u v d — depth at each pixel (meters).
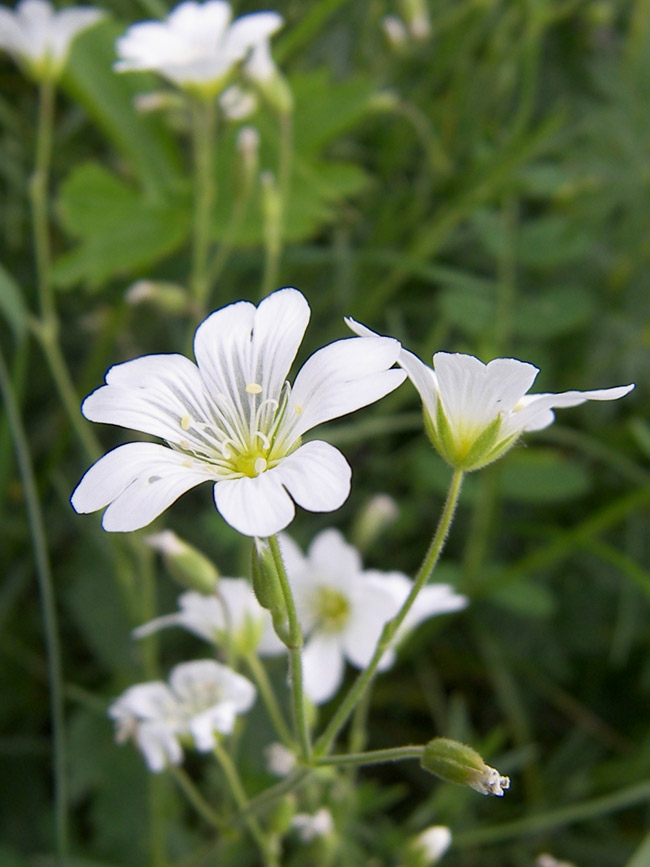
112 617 0.19
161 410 0.12
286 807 0.14
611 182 0.21
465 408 0.12
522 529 0.19
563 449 0.21
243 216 0.19
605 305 0.21
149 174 0.20
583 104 0.23
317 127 0.20
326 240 0.23
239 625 0.14
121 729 0.15
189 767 0.18
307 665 0.15
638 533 0.20
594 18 0.23
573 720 0.20
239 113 0.18
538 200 0.23
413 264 0.20
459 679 0.20
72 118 0.22
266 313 0.12
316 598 0.16
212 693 0.14
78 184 0.20
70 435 0.19
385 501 0.16
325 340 0.21
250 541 0.18
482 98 0.23
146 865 0.17
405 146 0.23
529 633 0.20
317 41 0.23
